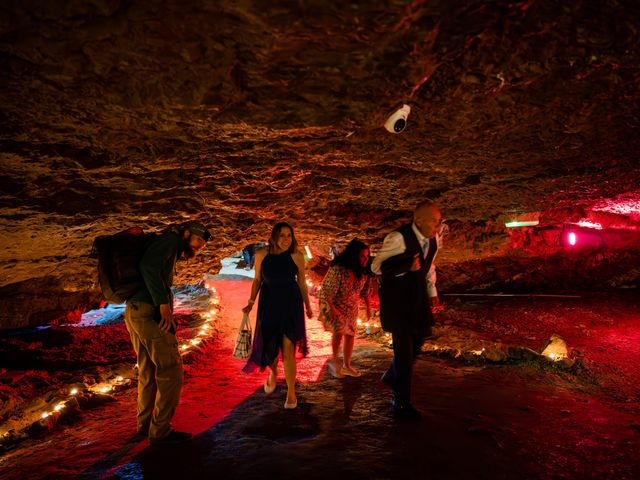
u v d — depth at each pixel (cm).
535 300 1083
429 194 702
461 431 405
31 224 508
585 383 546
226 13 235
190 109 326
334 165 534
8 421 420
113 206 526
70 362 700
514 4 245
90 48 256
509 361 613
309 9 232
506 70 314
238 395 520
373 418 436
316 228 820
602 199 828
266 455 367
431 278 452
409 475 334
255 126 363
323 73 293
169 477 339
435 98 355
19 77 277
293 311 474
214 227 695
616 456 366
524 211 863
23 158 388
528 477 333
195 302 1252
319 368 618
